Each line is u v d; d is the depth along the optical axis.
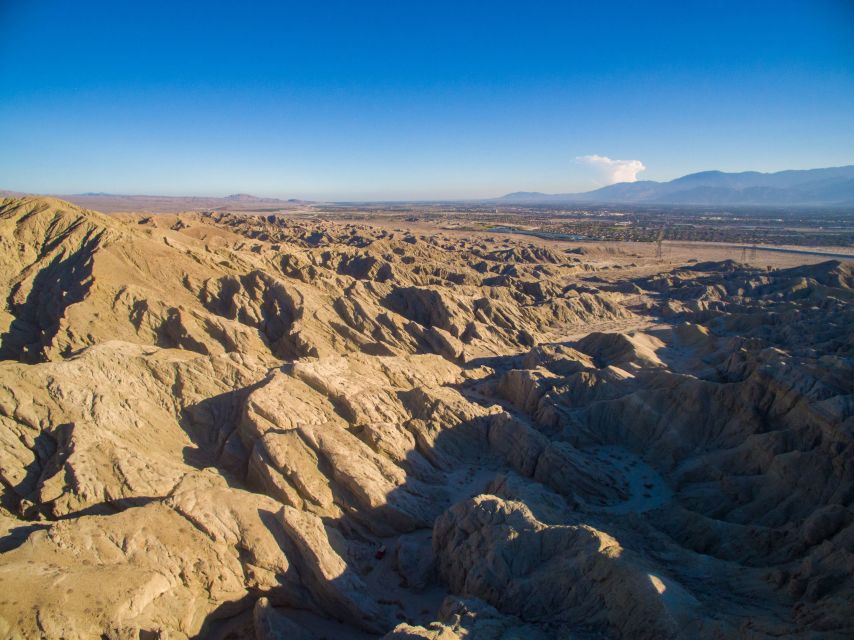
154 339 63.00
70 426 38.66
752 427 48.72
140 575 26.62
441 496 42.94
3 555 26.38
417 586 33.94
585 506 41.75
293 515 33.00
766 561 33.97
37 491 34.38
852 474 38.53
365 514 38.84
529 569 30.34
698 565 32.22
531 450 47.56
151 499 34.94
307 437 41.06
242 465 42.38
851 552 28.16
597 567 28.08
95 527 29.05
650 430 53.03
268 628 27.48
